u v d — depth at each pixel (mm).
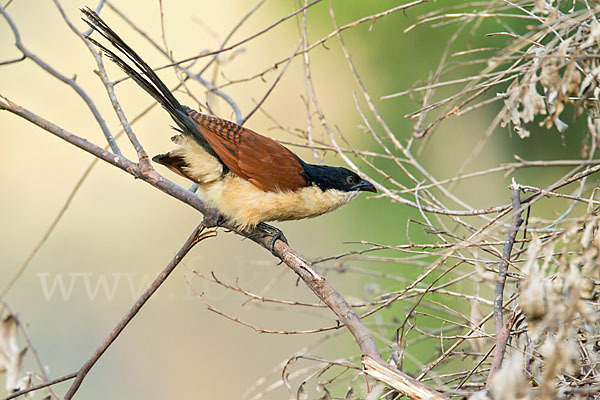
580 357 4875
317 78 16203
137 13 19422
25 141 21266
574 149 12000
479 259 5152
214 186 7012
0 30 20266
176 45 19422
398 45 14617
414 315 5965
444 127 12461
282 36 16703
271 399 12328
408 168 13328
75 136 6227
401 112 14398
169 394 13547
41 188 21141
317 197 7129
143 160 6320
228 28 19438
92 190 21203
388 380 4516
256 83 16922
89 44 6734
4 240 19328
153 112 20234
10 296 16391
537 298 4043
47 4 20062
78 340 15078
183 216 20438
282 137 16484
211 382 13477
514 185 5324
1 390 8148
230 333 14508
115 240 18969
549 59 4695
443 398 4223
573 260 4125
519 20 11750
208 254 16609
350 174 7367
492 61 5090
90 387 13984
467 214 5598
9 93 20672
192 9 19719
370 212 13977
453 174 12516
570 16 5000
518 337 5250
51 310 15828
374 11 14977
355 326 5152
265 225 7234
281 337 13680
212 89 7520
